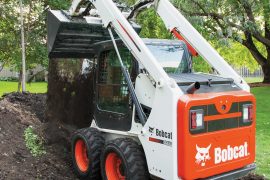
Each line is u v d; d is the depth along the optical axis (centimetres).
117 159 512
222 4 1362
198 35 546
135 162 472
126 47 521
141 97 490
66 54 676
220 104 450
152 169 457
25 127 679
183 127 419
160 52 536
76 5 613
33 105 824
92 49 677
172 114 426
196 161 427
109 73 552
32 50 1217
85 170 558
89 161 542
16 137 627
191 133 422
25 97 867
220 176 452
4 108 723
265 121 1113
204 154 435
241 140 477
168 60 536
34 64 1284
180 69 543
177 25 562
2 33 1243
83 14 634
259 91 1764
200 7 1301
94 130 564
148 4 590
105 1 537
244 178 574
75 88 726
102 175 520
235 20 1359
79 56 686
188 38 554
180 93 431
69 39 648
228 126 461
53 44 648
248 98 484
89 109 707
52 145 653
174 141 425
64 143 661
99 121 569
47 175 546
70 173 577
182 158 422
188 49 556
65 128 700
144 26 1334
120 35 510
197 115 427
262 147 802
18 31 1218
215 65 533
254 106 494
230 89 491
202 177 435
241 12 1369
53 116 725
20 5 1069
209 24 1436
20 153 581
